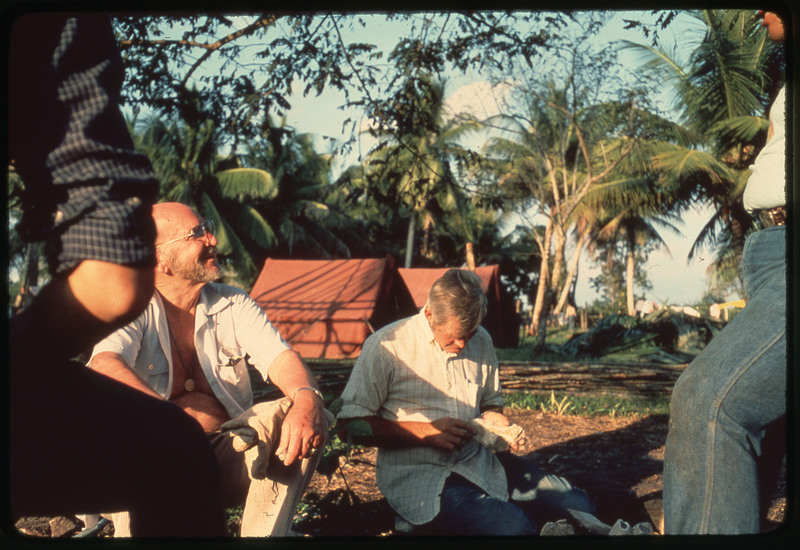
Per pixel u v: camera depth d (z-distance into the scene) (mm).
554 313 33438
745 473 1592
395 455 2609
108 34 1069
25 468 1115
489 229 39312
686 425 1653
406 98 6504
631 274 31688
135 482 1184
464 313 2473
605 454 4258
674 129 19141
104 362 1951
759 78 14789
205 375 2248
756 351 1570
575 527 2459
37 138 1007
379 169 7500
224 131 6277
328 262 11016
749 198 1772
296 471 1967
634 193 20984
